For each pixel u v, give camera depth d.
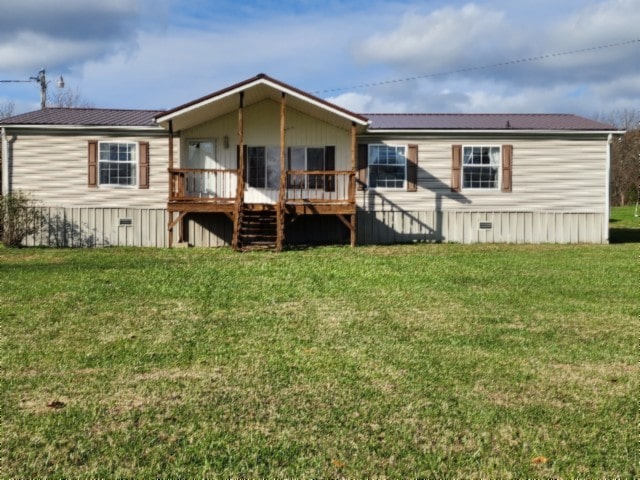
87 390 5.43
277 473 3.92
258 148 18.69
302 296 9.77
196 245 18.59
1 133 18.06
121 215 18.42
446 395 5.34
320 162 18.70
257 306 9.03
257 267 12.72
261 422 4.73
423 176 18.75
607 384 5.66
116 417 4.82
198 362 6.28
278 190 18.70
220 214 18.58
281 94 16.52
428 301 9.42
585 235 18.94
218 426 4.65
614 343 7.08
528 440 4.45
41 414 4.87
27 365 6.16
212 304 9.15
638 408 5.07
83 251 16.56
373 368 6.09
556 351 6.75
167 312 8.59
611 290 10.39
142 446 4.30
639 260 14.35
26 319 8.12
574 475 3.93
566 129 18.55
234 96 16.53
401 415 4.88
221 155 18.72
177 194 16.94
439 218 18.81
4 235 17.62
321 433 4.54
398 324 7.96
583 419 4.83
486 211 18.84
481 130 18.50
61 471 3.94
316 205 16.94
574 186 18.88
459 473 3.94
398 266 12.95
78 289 10.20
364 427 4.64
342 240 18.72
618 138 19.23
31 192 18.12
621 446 4.36
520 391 5.46
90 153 18.23
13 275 11.69
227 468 3.98
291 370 6.01
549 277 11.66
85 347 6.82
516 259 14.41
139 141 18.41
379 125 19.25
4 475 3.88
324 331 7.59
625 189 37.94
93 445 4.32
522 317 8.40
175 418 4.80
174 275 11.62
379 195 18.70
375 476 3.89
